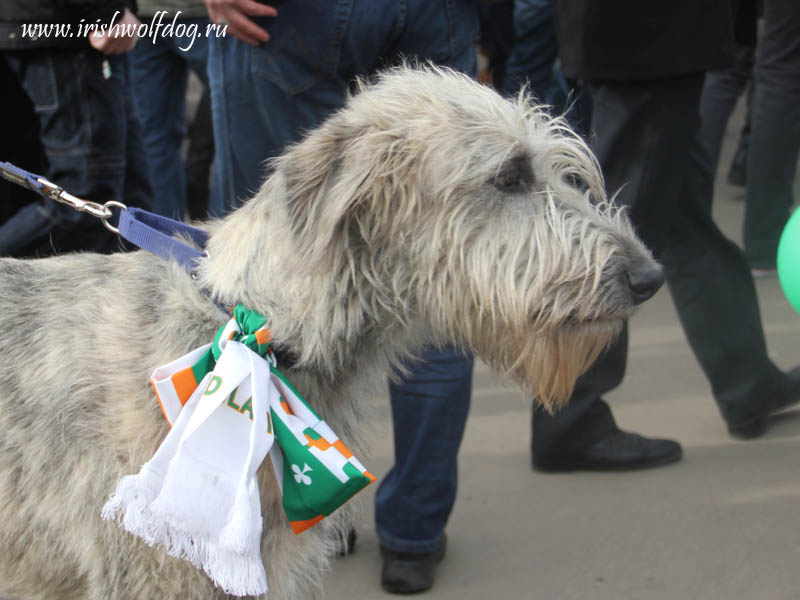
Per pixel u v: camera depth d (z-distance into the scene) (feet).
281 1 9.04
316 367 6.75
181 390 6.16
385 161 6.67
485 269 6.81
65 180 12.76
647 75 10.87
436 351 9.58
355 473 6.19
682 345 16.67
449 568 10.60
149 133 17.62
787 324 17.31
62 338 6.76
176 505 5.90
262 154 9.71
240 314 6.56
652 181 11.44
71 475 6.51
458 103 7.00
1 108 13.78
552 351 7.11
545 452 12.55
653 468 12.67
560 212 7.04
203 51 11.58
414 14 9.23
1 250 12.65
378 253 6.94
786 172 18.71
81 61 12.42
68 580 6.74
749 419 13.24
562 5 11.46
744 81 21.53
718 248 12.80
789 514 11.42
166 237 7.23
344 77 9.36
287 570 6.91
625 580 10.25
